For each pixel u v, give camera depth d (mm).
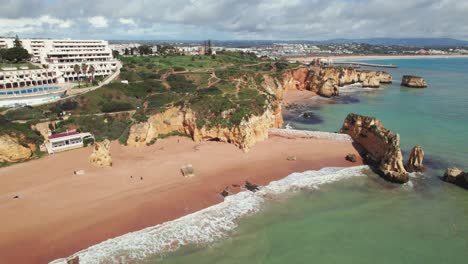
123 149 60531
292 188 46156
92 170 51406
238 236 36000
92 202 42188
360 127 61438
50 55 116188
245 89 79938
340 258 32594
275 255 33031
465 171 50625
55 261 31859
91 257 32469
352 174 50344
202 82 101375
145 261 32188
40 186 46312
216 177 49312
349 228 37281
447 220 38656
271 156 56938
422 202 42562
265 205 42031
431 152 59000
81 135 62750
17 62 112875
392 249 33812
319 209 41125
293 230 36969
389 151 49438
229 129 60625
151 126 64062
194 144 62656
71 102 73938
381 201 42844
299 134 66500
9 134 55875
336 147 60438
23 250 33562
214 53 178125
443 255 32875
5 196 43594
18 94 78000
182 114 66625
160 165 53250
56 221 38219
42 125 64312
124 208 40938
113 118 71312
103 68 114875
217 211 40500
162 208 41062
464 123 77375
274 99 76188
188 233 36344
